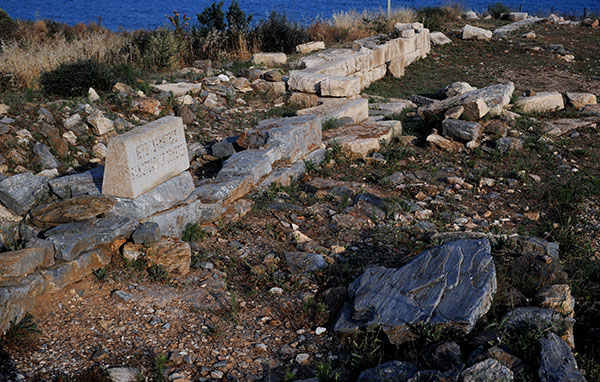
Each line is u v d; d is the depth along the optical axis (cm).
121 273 523
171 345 433
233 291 525
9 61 1230
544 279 520
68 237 501
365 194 768
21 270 455
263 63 1650
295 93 1275
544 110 1261
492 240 599
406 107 1320
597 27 2458
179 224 607
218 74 1422
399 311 443
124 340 434
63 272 484
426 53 2017
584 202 769
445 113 1074
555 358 378
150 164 571
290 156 845
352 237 649
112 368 390
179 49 1683
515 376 372
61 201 545
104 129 923
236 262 582
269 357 430
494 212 744
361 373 390
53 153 823
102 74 1116
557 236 650
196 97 1212
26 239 515
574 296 526
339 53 1742
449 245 520
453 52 2048
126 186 548
